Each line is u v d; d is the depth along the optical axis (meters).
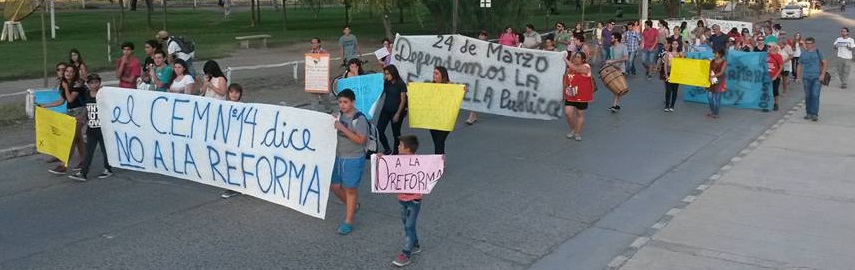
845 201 9.02
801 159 11.43
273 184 8.45
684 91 17.64
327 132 7.73
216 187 9.47
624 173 10.48
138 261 6.83
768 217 8.34
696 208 8.70
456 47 14.48
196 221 8.05
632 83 21.22
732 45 21.34
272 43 31.78
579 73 12.52
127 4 71.88
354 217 8.20
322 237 7.54
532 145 12.38
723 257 7.01
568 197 9.19
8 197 8.98
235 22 48.47
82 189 9.39
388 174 6.68
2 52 26.50
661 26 22.91
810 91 15.00
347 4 36.97
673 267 6.74
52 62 23.27
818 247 7.32
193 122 9.22
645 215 8.44
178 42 16.00
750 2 90.06
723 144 12.69
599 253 7.16
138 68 12.49
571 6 79.50
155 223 7.98
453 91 10.55
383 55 16.78
